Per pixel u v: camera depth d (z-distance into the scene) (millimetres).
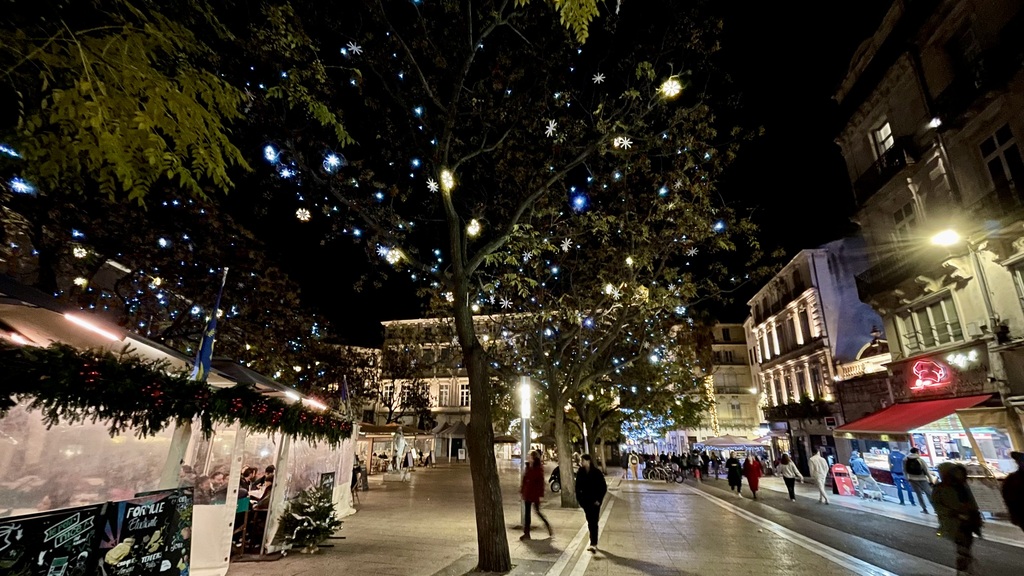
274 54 6570
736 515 14836
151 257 13453
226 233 14922
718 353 56438
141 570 4770
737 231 12914
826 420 30391
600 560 8875
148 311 15438
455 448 59969
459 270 8391
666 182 12234
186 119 3631
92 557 4320
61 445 7234
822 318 32031
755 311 44750
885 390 24156
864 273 22156
